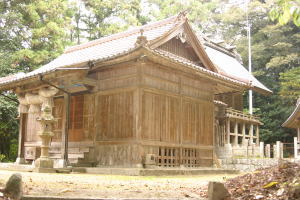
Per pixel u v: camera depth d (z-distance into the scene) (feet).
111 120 52.08
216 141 91.91
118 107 51.49
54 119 47.14
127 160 49.03
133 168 45.78
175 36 55.42
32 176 34.63
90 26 147.74
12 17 98.27
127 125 49.96
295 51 153.17
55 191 21.35
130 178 37.27
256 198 18.92
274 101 151.33
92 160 53.16
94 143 53.36
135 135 48.65
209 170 54.34
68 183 27.50
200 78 60.29
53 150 58.95
